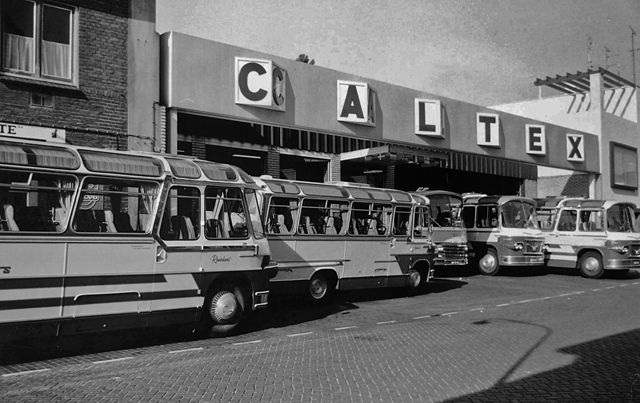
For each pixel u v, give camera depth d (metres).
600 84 35.06
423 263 16.80
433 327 10.91
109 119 14.62
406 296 16.19
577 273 24.19
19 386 6.75
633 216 22.52
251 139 18.64
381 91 22.58
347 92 21.02
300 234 13.62
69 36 14.16
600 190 34.81
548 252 23.12
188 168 9.80
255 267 10.58
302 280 13.61
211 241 9.92
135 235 8.96
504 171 29.47
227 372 7.41
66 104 13.88
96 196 8.64
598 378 7.05
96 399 6.19
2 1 13.12
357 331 10.59
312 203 13.96
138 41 15.27
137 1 15.30
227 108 17.42
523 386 6.70
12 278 7.69
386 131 22.72
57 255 8.12
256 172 19.28
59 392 6.48
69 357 8.41
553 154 31.17
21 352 8.65
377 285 15.26
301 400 6.15
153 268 9.13
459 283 19.62
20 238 7.78
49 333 8.02
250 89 17.75
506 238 22.05
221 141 17.81
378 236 15.33
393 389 6.58
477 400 6.16
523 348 8.85
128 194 8.95
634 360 8.02
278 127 19.42
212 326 10.08
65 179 8.31
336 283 14.39
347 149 21.70
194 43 16.58
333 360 8.10
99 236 8.55
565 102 37.47
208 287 9.86
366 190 15.42
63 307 8.14
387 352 8.63
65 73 14.06
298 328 10.99
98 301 8.50
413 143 23.73
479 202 23.08
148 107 15.41
